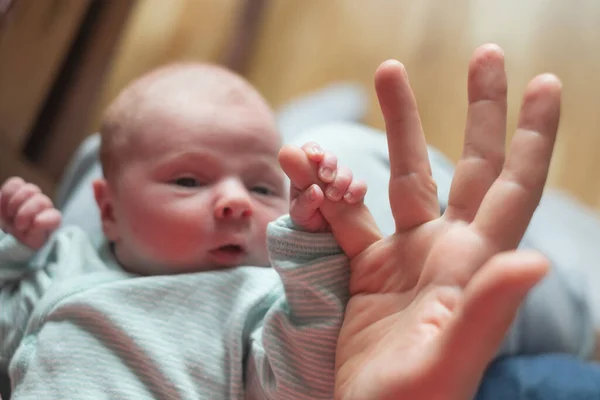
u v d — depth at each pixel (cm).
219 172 73
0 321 77
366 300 51
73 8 144
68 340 67
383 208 89
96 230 98
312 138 102
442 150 146
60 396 63
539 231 105
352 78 160
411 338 43
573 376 81
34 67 138
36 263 82
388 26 166
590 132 145
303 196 52
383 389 42
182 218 70
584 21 157
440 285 44
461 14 164
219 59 166
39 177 137
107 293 68
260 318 67
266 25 170
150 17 170
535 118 45
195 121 74
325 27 168
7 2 124
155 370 63
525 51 156
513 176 45
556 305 91
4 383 83
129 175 75
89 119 148
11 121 137
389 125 51
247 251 72
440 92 154
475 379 40
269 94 161
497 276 36
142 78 83
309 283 54
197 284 68
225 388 64
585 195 138
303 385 55
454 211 49
